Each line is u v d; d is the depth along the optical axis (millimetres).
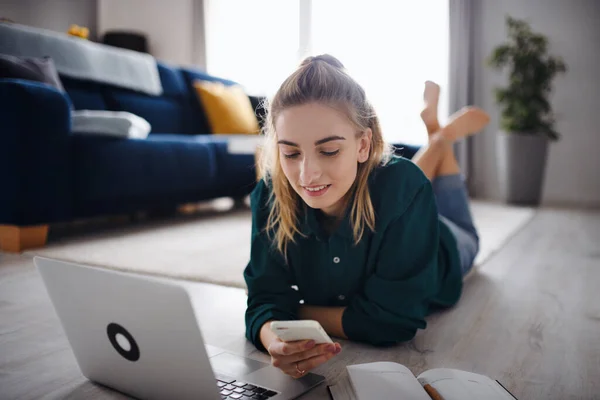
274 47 4918
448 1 4297
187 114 3729
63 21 4906
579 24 4070
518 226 2789
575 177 4176
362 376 796
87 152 2176
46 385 872
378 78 4570
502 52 3912
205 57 5035
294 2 4812
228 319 1233
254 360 938
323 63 906
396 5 4492
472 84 4387
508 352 1040
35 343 1062
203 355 681
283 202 1003
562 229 2740
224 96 3793
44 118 1987
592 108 4086
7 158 1943
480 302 1395
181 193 2818
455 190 1615
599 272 1761
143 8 5297
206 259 1871
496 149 4422
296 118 843
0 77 2314
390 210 1002
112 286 730
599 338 1125
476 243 1638
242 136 3412
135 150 2404
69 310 824
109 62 3143
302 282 1094
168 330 698
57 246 2074
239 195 3379
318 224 1007
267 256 1051
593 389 870
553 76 3900
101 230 2512
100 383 875
